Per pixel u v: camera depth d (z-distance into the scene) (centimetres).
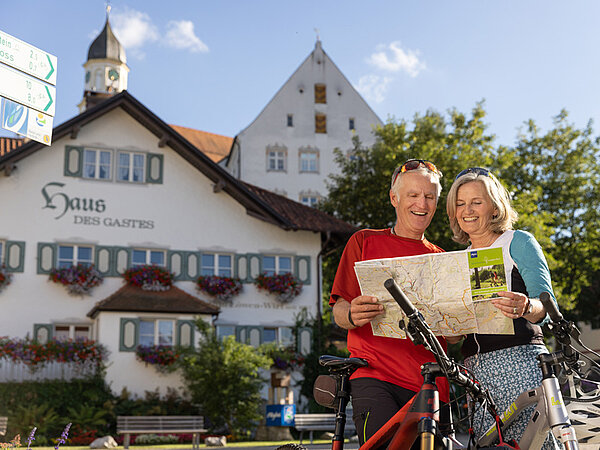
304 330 2608
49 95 722
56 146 2481
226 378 2048
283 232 2697
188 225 2588
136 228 2522
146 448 1706
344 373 350
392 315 307
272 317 2612
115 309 2267
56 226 2428
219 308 2412
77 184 2483
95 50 5125
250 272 2627
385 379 337
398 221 375
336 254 3278
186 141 2580
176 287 2514
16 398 2002
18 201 2398
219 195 2645
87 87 5103
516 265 332
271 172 4453
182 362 2148
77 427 1994
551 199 3388
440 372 285
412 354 342
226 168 5356
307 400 2512
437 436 273
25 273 2359
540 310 301
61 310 2372
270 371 2488
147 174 2570
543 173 3431
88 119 2492
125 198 2531
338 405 350
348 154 4584
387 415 326
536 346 325
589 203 3394
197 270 2564
